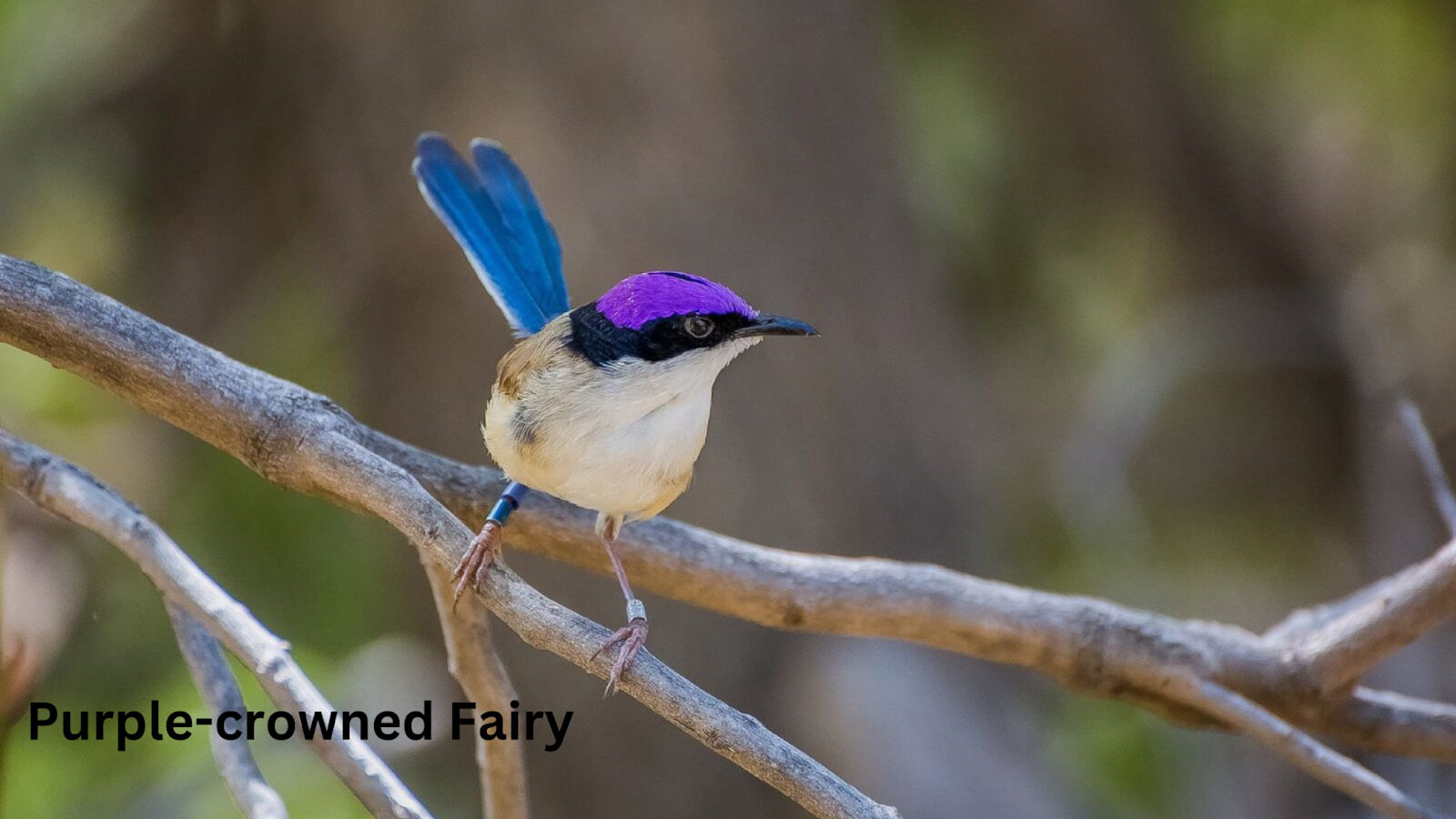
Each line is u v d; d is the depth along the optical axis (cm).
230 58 1256
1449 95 1530
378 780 471
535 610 508
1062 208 1505
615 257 1171
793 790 470
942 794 1034
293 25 1231
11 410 1109
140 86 1270
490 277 792
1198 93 1523
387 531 1170
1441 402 1403
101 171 1275
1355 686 709
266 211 1285
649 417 629
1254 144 1603
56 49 1257
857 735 1054
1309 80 1620
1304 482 1582
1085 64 1439
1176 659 691
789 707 1107
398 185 1212
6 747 595
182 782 1026
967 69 1492
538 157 1187
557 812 1165
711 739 478
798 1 1295
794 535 1164
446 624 587
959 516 1255
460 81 1207
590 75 1203
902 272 1298
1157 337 1508
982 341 1515
